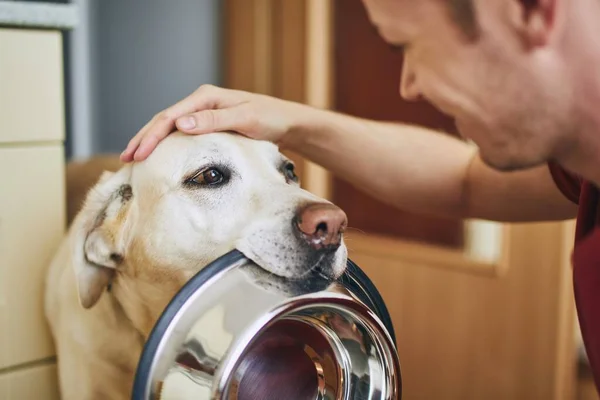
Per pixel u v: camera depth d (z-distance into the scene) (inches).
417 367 94.5
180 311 28.3
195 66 99.2
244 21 97.3
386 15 25.7
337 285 33.8
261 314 27.2
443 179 48.8
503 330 85.3
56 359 43.6
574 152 26.9
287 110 45.1
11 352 41.3
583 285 33.3
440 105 26.5
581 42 23.7
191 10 97.0
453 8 23.7
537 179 45.3
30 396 42.7
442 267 90.2
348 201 99.1
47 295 41.8
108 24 88.7
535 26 23.2
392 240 95.7
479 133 26.6
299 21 93.0
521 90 24.5
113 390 43.3
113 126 91.4
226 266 30.4
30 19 38.4
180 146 41.2
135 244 41.7
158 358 27.6
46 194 41.3
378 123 50.6
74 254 40.3
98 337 42.5
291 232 36.2
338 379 32.1
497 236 85.6
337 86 97.0
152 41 94.0
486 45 24.0
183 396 27.0
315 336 31.8
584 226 33.9
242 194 40.2
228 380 26.5
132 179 42.3
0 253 39.8
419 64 26.0
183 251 40.5
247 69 98.1
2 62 38.1
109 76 89.9
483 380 87.7
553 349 81.4
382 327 30.1
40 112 40.2
